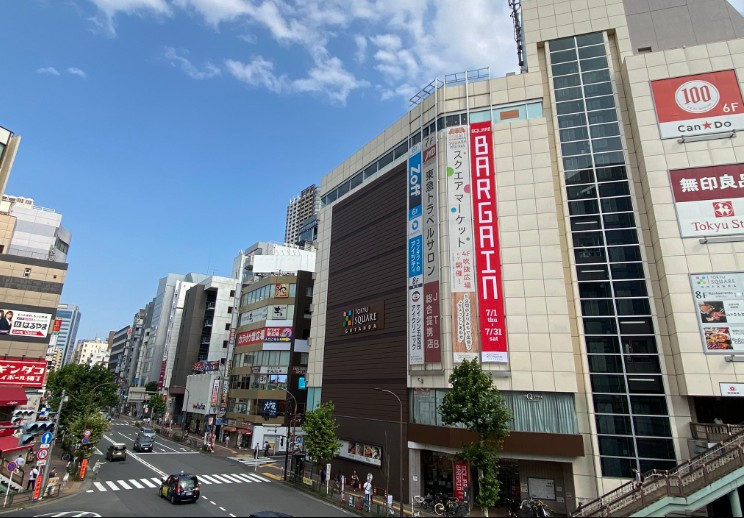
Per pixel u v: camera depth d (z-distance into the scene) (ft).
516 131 111.55
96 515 76.95
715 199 91.81
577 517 74.54
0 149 157.07
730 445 70.69
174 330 348.59
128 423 330.54
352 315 140.77
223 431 224.53
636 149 102.47
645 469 84.07
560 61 115.44
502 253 104.42
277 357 206.69
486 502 78.07
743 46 98.84
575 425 90.38
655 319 91.66
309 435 117.19
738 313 84.84
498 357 97.55
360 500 97.19
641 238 97.14
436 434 100.17
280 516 62.03
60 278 186.09
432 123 123.65
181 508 85.66
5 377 158.51
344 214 158.71
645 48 114.52
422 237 117.50
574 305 98.32
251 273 269.44
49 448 96.43
